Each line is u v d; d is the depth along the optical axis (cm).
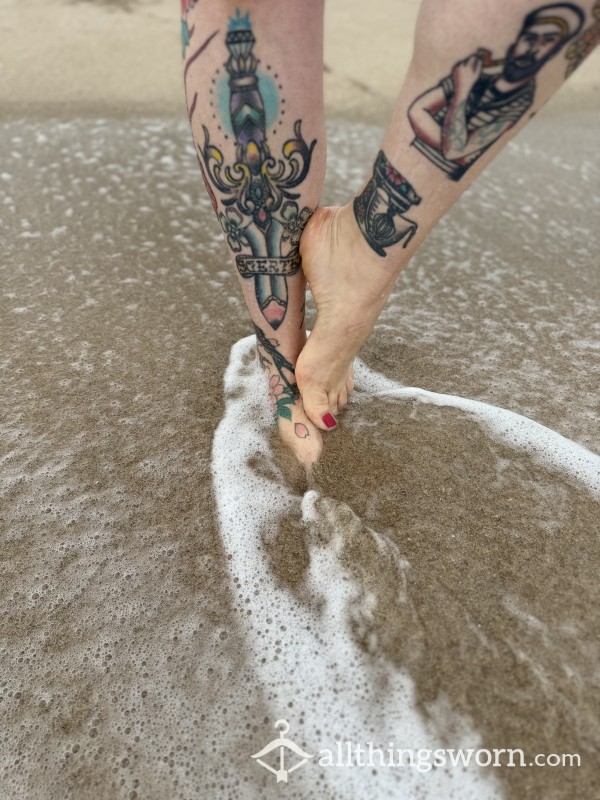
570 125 262
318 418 124
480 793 83
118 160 221
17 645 99
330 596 103
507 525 111
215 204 104
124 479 121
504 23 73
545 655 93
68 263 175
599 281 173
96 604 104
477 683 91
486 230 194
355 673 94
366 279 103
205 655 98
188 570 108
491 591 101
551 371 145
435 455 123
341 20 345
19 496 118
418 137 86
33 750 89
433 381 143
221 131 95
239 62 89
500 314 162
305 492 119
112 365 145
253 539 112
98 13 334
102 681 95
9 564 108
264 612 102
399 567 104
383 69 297
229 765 87
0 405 135
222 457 125
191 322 158
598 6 70
